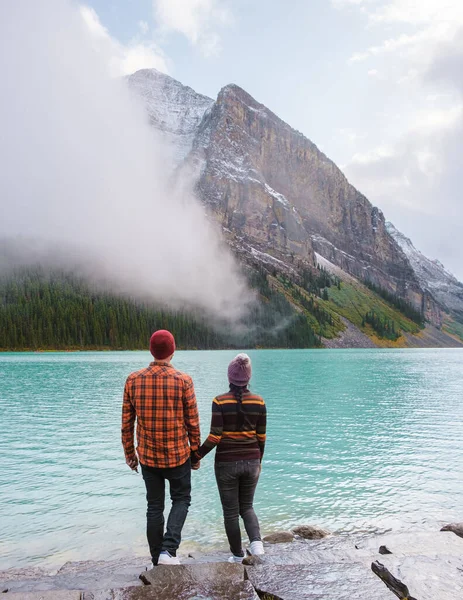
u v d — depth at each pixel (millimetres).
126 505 11148
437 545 7176
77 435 19453
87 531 9625
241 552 7008
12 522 10094
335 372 62094
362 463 15031
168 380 6348
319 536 9086
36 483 12867
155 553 6359
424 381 49750
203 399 30531
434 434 19984
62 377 51719
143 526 9906
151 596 4812
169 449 6324
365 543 7957
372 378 52562
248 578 5273
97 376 53188
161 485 6555
